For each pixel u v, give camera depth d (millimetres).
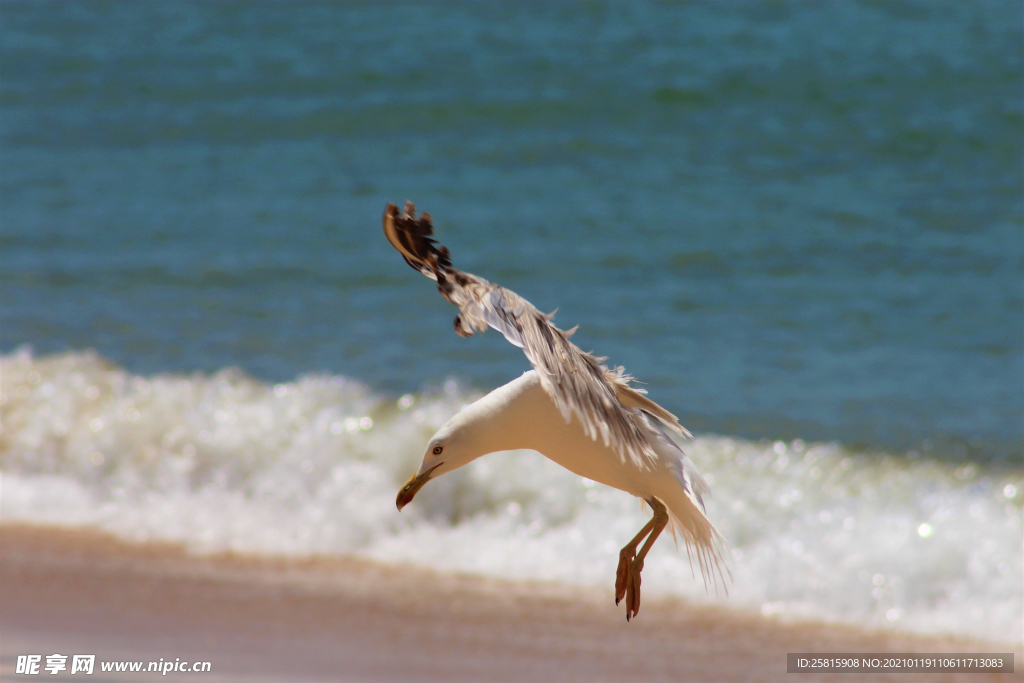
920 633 9023
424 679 7363
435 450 4996
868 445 12617
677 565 9945
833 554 10156
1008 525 10672
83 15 42312
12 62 36000
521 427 4988
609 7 39125
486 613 8883
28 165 26562
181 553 9922
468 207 22656
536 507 10984
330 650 7816
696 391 14281
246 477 11750
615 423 4289
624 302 17703
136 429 12516
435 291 18438
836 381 14648
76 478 11734
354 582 9438
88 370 13953
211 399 13258
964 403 13820
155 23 40844
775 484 11641
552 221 21672
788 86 30156
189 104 31375
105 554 9742
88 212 22984
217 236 21359
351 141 27750
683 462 5035
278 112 30109
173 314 17312
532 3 40125
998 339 16047
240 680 7059
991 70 30703
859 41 33938
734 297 17906
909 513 10977
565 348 4312
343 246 20703
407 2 41875
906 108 28359
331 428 12492
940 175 24250
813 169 24859
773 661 8219
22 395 13227
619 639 8445
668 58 32812
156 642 7730
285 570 9664
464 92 30406
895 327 16578
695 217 21922
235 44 37125
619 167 25219
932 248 20094
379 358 15383
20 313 17203
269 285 18719
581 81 30844
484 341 16109
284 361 15305
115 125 29938
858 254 19859
